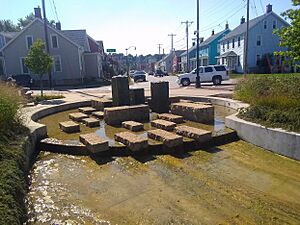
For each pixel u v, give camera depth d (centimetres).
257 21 3688
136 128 760
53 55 3142
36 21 3064
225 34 5012
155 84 1028
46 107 1062
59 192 440
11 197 347
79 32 3703
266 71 3656
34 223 355
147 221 362
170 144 600
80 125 845
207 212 379
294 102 682
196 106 873
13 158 463
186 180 477
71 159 586
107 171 519
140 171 516
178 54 8019
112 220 365
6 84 831
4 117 589
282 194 426
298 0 681
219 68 2480
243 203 402
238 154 601
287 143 566
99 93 1962
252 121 688
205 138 642
